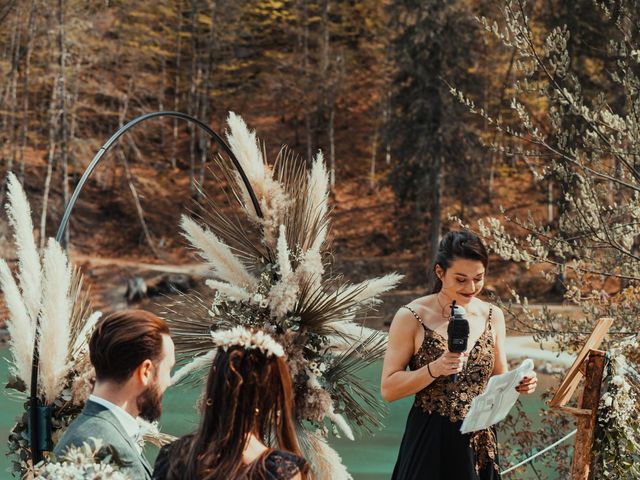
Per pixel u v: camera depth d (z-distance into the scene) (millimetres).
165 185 40938
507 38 6012
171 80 45969
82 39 35406
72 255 36656
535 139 6082
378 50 41844
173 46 46250
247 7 43344
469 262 3807
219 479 2262
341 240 37844
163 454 2467
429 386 3871
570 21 24469
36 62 38500
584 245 5996
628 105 5820
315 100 41125
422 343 3881
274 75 42812
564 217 5996
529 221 6059
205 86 41844
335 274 4934
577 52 24781
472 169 31094
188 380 4656
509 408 3617
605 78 24125
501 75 35000
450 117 30109
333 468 4508
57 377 3432
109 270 34031
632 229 5953
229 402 2338
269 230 4727
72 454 2531
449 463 3838
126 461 2615
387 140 31734
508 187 37750
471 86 30906
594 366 3814
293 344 4484
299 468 2301
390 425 13188
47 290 3328
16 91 39750
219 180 4863
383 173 42062
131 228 38344
